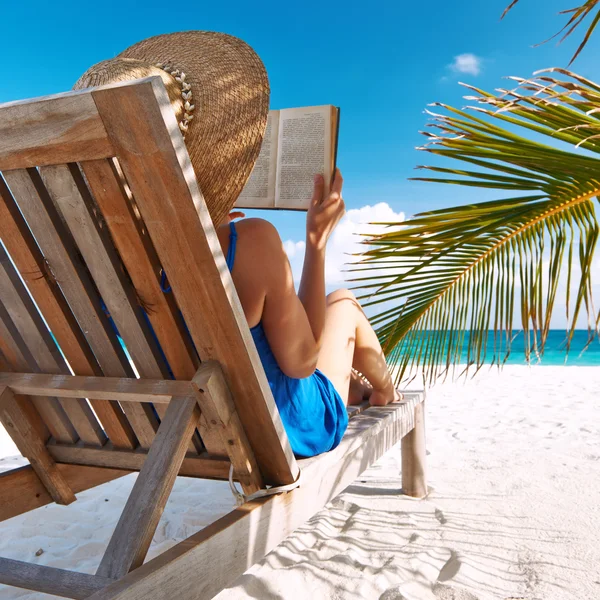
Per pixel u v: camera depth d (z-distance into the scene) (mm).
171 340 1111
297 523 1282
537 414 4906
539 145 1534
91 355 1246
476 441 3791
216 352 1062
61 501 1536
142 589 818
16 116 868
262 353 1371
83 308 1133
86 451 1457
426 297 2164
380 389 2209
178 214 885
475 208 1809
